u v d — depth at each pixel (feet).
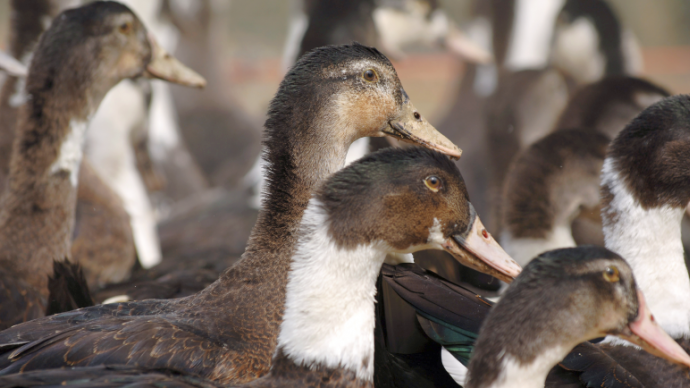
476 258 21.77
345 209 20.40
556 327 19.04
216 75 76.38
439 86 102.58
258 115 86.33
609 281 19.22
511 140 47.91
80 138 30.01
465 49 64.64
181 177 62.90
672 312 24.97
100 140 43.88
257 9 117.70
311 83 24.57
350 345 20.42
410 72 105.50
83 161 35.70
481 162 53.31
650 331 19.44
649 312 19.61
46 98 29.37
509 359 19.10
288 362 20.24
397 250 21.31
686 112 25.07
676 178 24.84
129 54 30.81
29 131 29.17
